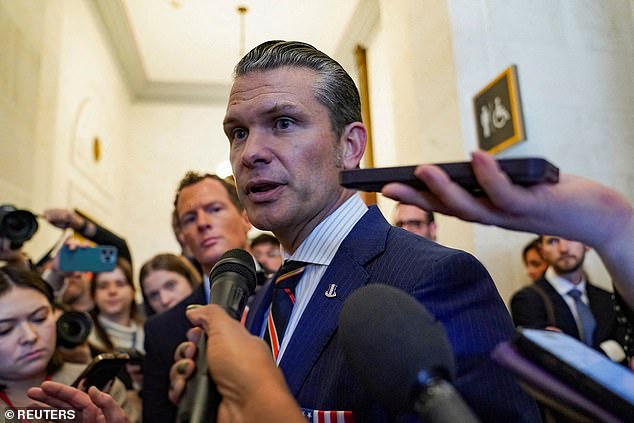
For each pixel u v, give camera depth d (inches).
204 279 82.9
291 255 49.9
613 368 17.9
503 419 33.1
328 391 37.0
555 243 109.0
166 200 378.9
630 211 21.9
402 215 130.7
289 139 45.1
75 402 47.2
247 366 24.7
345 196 48.1
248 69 46.7
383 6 206.5
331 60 48.1
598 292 107.7
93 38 279.3
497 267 138.3
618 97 152.5
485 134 145.6
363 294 23.3
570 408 17.6
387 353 19.8
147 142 384.2
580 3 157.5
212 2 294.2
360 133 48.7
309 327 41.2
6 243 89.6
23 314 65.9
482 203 21.4
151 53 346.6
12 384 65.1
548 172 20.7
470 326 35.1
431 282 36.0
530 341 18.4
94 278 116.2
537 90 149.2
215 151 391.5
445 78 156.2
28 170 180.9
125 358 61.0
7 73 162.4
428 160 163.6
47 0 202.7
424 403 18.0
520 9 154.9
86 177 269.3
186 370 27.0
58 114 220.1
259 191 45.7
